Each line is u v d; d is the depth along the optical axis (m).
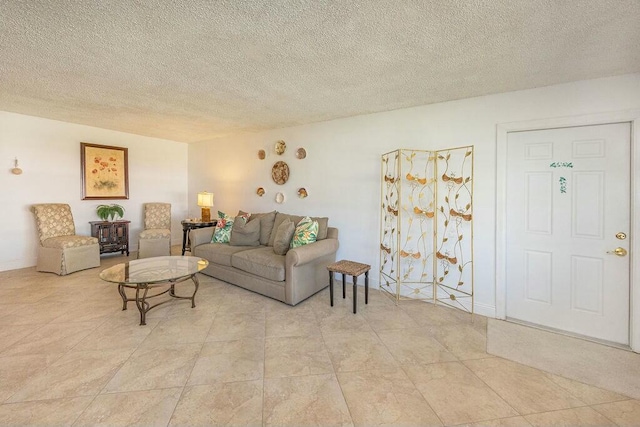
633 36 1.72
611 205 2.29
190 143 5.92
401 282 3.29
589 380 1.84
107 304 2.92
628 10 1.48
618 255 2.28
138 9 1.54
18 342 2.20
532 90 2.55
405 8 1.51
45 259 3.87
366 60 2.11
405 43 1.86
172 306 2.93
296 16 1.59
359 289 3.52
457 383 1.80
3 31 1.76
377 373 1.90
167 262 3.10
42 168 4.18
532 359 2.07
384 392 1.72
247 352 2.12
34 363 1.93
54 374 1.82
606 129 2.30
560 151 2.47
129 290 3.31
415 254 3.06
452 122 2.95
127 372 1.86
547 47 1.87
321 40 1.84
